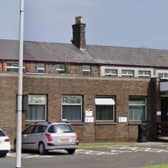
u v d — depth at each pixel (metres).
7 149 28.62
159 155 28.88
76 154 30.06
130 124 42.44
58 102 39.72
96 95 41.25
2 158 27.58
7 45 53.34
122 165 22.98
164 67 60.09
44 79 39.31
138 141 42.34
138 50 61.62
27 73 39.09
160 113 44.06
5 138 28.69
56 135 29.86
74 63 54.12
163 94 43.56
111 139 41.59
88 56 56.00
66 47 56.47
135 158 26.91
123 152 31.39
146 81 43.50
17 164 18.28
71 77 40.28
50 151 32.69
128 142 41.53
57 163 24.23
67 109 40.09
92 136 40.75
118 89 42.12
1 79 37.34
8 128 37.38
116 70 56.72
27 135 31.64
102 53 57.75
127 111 42.38
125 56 59.00
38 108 39.09
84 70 54.75
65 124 30.58
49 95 39.44
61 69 53.59
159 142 41.84
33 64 52.22
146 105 43.47
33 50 53.59
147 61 59.66
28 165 23.19
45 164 23.70
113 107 41.91
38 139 30.48
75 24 57.53
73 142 30.25
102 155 29.16
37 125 31.31
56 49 55.34
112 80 41.91
